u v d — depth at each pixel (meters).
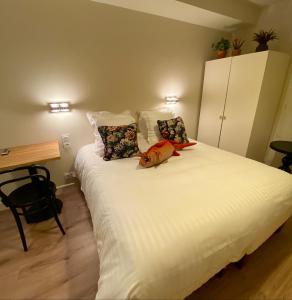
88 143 2.52
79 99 2.32
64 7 1.98
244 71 2.58
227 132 2.98
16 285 1.32
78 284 1.32
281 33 2.60
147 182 1.46
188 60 3.00
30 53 1.94
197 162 1.88
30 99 2.06
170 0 2.12
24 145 2.13
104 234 1.10
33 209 1.96
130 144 2.04
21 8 1.81
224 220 1.06
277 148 2.29
